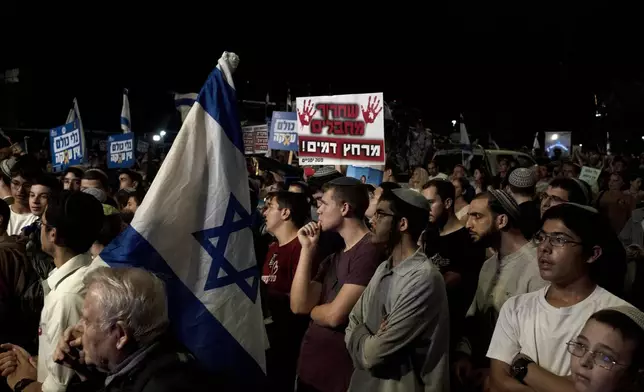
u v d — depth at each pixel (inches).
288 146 330.3
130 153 399.2
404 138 539.8
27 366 115.0
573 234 98.3
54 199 116.6
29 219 218.5
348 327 128.0
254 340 98.7
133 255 93.3
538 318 101.3
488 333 139.1
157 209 95.3
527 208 139.4
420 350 115.0
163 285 87.0
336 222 145.5
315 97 230.4
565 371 96.9
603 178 378.6
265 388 99.6
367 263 136.0
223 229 98.5
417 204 121.6
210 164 99.5
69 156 346.9
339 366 136.2
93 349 82.0
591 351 79.2
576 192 173.0
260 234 216.8
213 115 100.4
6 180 236.5
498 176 491.5
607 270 102.3
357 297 133.4
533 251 135.3
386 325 115.0
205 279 96.6
